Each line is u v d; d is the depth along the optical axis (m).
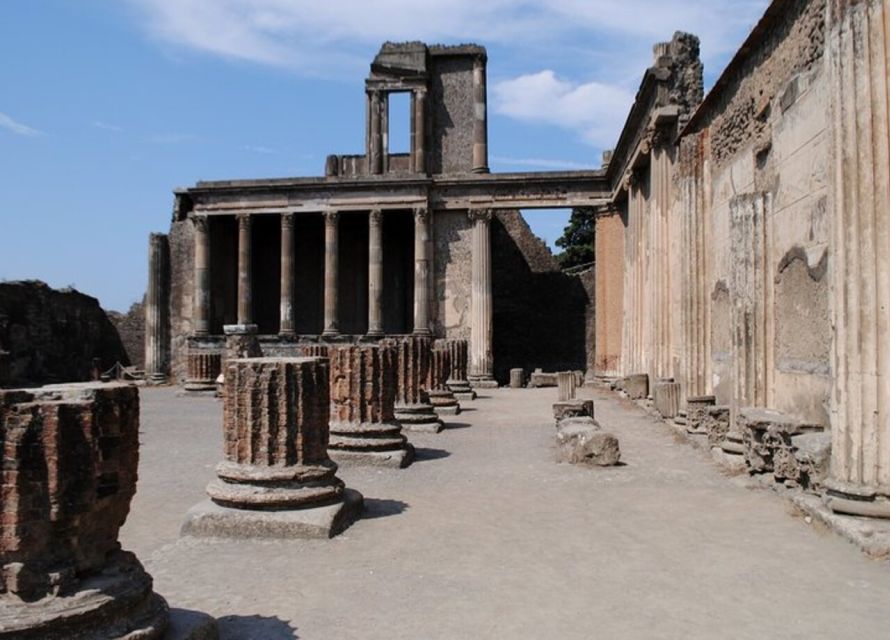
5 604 4.65
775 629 5.79
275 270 45.75
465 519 9.41
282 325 40.28
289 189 40.47
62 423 4.83
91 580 4.96
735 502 10.21
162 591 6.78
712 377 17.72
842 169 8.60
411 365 18.62
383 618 6.08
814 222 11.28
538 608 6.28
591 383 39.34
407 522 9.29
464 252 40.09
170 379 42.44
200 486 11.65
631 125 28.81
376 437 13.54
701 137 18.39
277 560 7.73
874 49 8.34
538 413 23.44
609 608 6.26
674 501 10.34
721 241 17.02
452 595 6.62
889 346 8.26
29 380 39.19
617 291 37.91
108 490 5.10
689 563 7.47
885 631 5.74
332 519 8.69
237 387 9.24
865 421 8.35
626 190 34.41
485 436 17.69
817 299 11.11
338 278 43.06
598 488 11.31
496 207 39.59
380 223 39.91
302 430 9.22
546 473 12.65
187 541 8.48
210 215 41.25
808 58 11.64
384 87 41.72
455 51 42.09
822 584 6.80
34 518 4.75
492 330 42.88
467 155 41.94
